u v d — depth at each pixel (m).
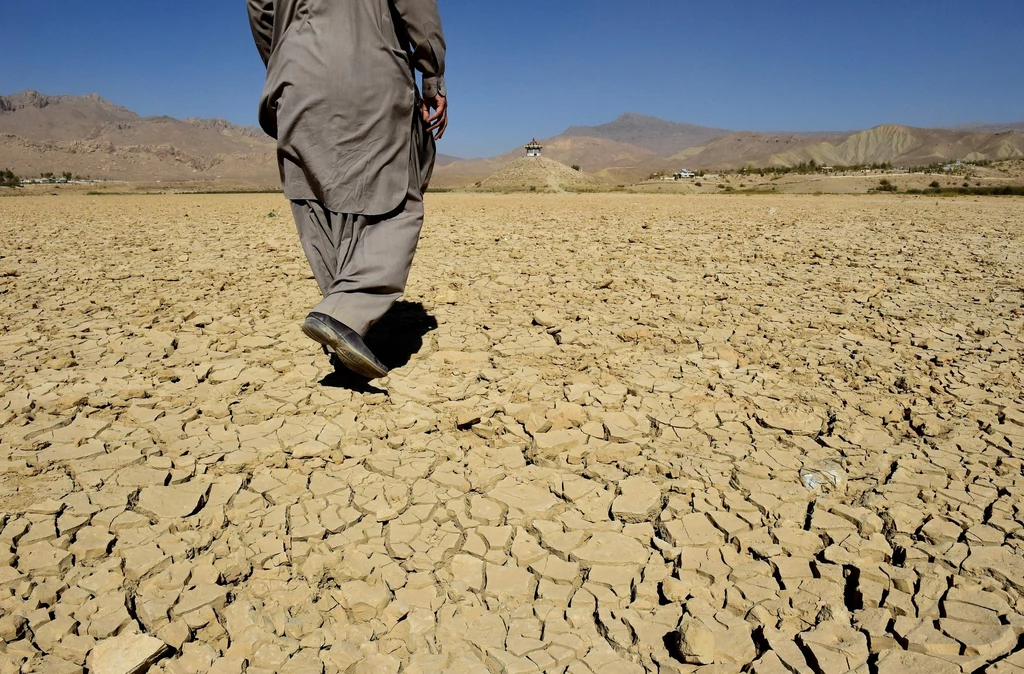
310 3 3.25
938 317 5.40
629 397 3.67
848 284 6.51
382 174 3.39
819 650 1.98
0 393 3.70
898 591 2.22
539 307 5.60
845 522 2.59
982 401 3.67
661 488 2.82
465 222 13.36
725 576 2.31
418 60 3.55
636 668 1.96
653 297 6.00
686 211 17.22
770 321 5.26
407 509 2.67
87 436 3.21
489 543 2.48
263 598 2.21
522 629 2.10
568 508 2.70
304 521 2.58
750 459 3.04
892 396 3.75
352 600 2.18
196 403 3.59
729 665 1.96
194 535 2.48
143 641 1.96
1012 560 2.35
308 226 3.58
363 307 3.37
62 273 7.20
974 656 1.96
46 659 1.95
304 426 3.33
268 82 3.39
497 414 3.47
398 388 3.78
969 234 10.95
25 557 2.34
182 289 6.28
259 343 4.56
